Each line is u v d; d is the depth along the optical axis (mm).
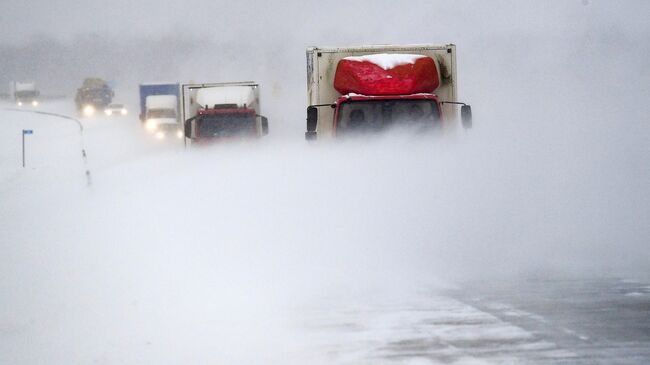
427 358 23781
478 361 23281
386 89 57688
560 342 25000
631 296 31484
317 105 58625
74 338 27406
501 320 28094
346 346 25406
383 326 27781
